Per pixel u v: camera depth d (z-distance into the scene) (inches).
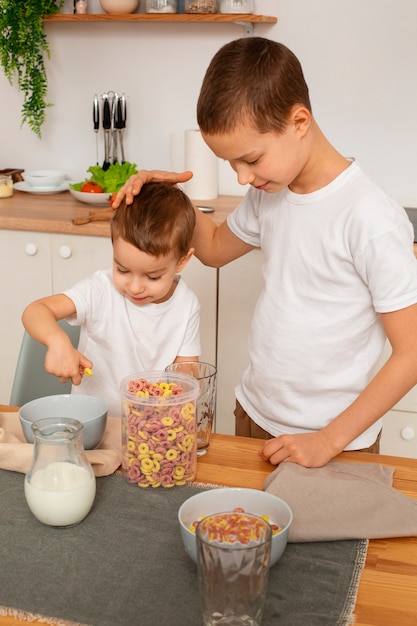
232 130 47.3
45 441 40.2
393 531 39.2
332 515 40.6
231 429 101.3
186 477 44.6
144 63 112.4
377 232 50.1
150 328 60.2
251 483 45.1
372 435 56.1
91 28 112.7
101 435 47.6
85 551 37.9
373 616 33.7
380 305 50.2
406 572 37.1
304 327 55.6
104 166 112.1
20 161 121.7
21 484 44.6
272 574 36.4
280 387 57.7
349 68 104.7
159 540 39.0
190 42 109.9
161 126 114.7
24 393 66.4
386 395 48.7
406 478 46.1
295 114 48.1
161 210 52.4
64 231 97.4
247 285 94.7
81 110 116.9
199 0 102.5
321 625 32.9
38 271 101.0
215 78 47.5
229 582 30.6
